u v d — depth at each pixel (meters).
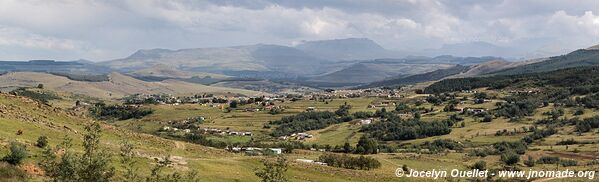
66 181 34.56
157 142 106.62
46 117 93.69
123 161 43.75
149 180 42.03
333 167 126.56
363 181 109.88
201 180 73.88
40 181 51.00
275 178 44.19
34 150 61.75
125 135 101.19
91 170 35.00
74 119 103.44
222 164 92.00
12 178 49.91
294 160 128.88
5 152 56.69
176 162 81.75
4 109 85.56
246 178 84.19
